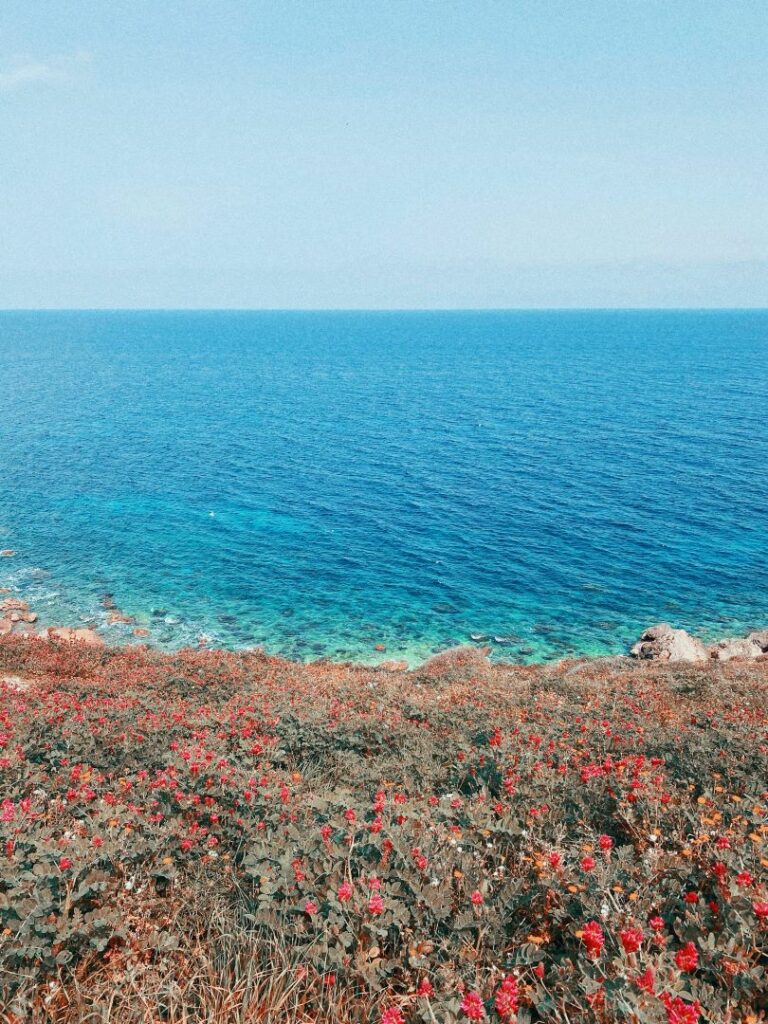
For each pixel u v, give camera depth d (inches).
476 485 2795.3
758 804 276.5
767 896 194.7
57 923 196.2
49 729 439.2
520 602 1753.2
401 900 213.5
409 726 474.9
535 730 447.2
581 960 181.2
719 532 2222.0
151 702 579.5
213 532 2228.1
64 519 2306.8
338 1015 175.9
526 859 240.1
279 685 733.9
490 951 195.3
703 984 166.9
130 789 325.4
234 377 6589.6
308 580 1867.6
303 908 207.8
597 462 3132.4
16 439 3496.6
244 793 293.4
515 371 7062.0
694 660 1321.4
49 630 1425.9
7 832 242.1
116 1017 176.9
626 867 226.5
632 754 398.6
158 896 240.4
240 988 186.5
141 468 2999.5
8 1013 168.9
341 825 250.7
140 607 1679.4
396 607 1718.8
